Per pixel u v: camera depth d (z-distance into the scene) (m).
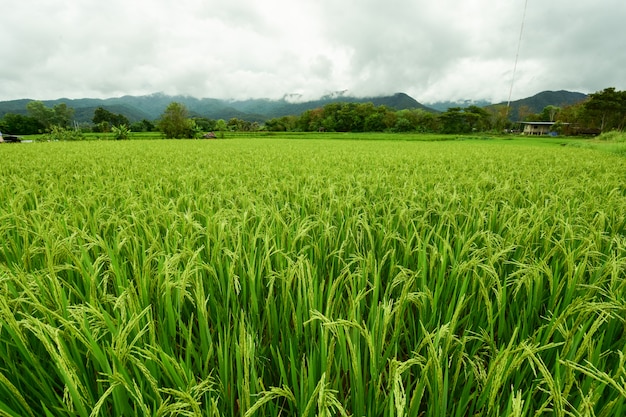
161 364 1.51
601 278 2.24
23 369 1.81
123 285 2.24
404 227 3.62
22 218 3.22
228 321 2.17
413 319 2.24
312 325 2.01
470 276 2.52
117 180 6.61
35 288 1.98
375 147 26.66
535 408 1.76
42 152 16.97
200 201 4.70
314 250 3.06
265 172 8.24
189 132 65.62
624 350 1.69
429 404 1.56
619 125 84.88
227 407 1.69
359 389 1.56
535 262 2.36
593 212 3.94
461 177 7.32
